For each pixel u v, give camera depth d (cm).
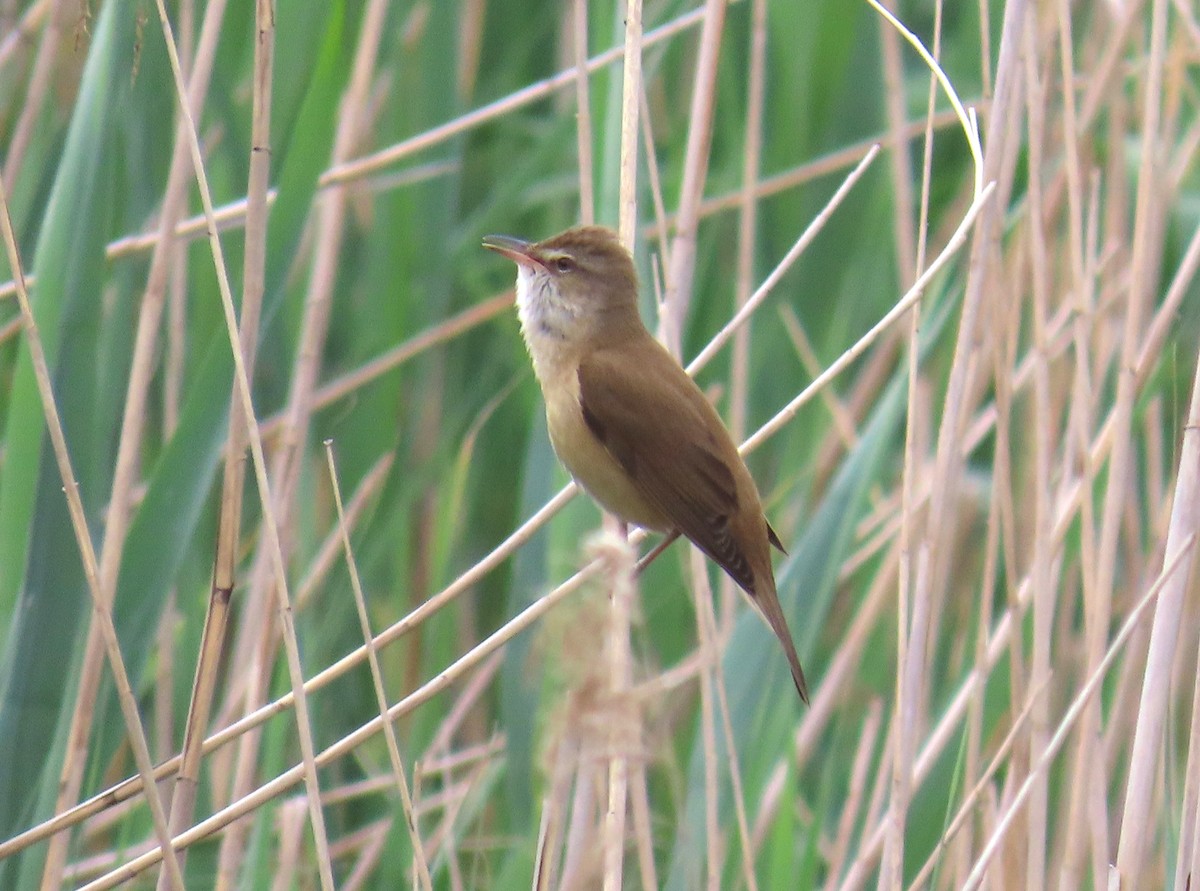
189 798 684
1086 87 1048
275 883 829
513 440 1117
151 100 928
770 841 894
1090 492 788
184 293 969
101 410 835
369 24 1010
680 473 807
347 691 987
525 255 876
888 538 988
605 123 939
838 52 1150
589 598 499
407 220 1053
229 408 775
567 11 1191
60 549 763
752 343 1109
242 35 1052
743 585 790
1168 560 732
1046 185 1073
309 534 991
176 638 985
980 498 1107
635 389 821
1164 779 757
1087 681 751
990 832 814
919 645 754
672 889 776
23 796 752
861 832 929
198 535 937
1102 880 736
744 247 962
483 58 1255
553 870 675
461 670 704
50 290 770
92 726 759
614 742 483
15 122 1105
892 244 1102
